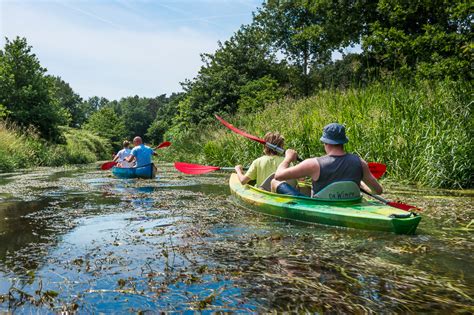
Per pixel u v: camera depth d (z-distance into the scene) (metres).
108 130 57.31
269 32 34.00
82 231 4.02
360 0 20.03
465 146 7.25
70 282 2.57
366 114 9.12
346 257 2.99
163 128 79.19
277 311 2.07
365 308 2.09
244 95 26.92
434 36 13.90
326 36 23.41
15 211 5.21
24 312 2.14
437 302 2.15
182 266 2.84
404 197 5.93
